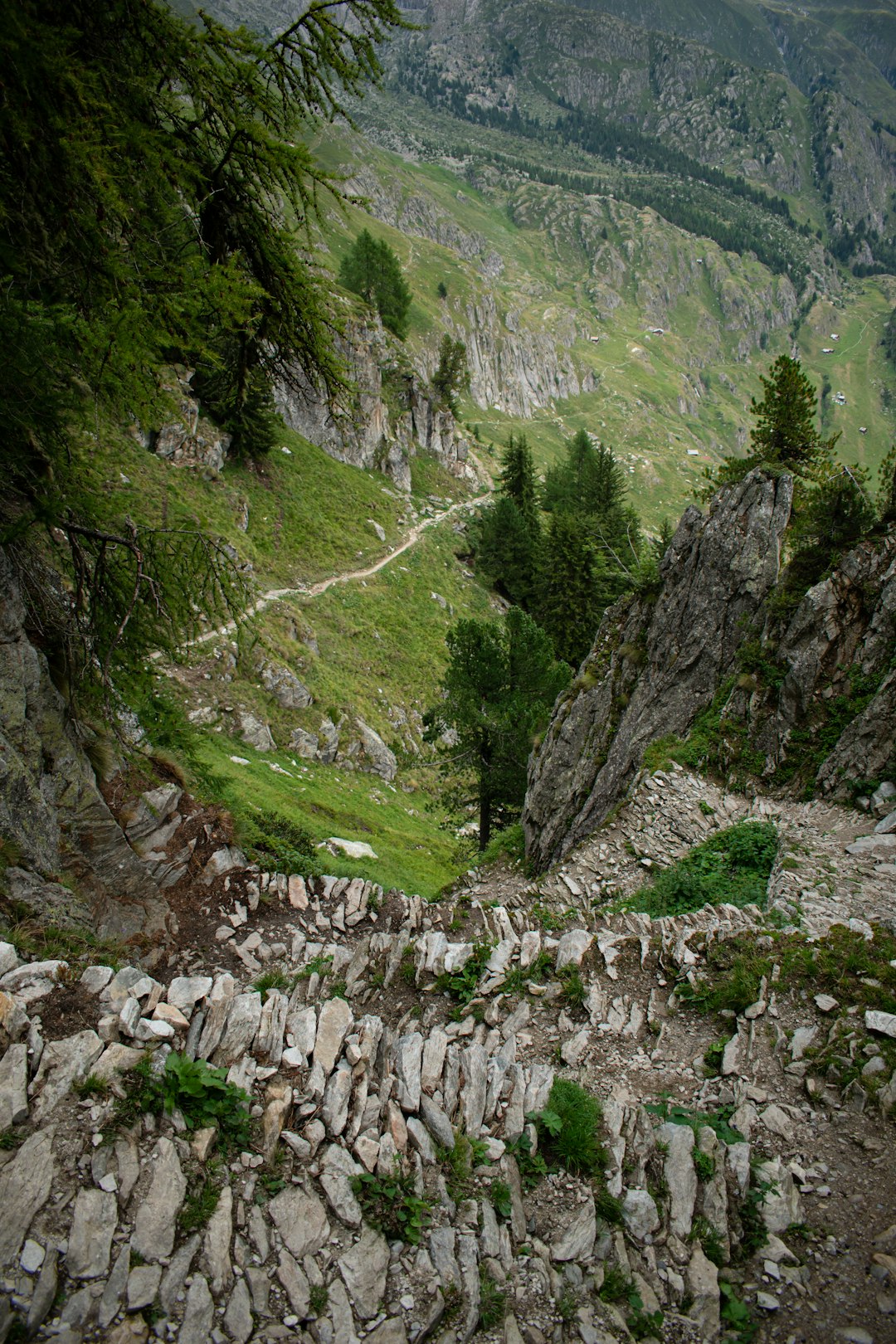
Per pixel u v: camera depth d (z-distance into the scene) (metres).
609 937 12.70
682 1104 9.66
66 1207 6.16
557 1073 10.14
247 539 56.22
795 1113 9.20
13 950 7.92
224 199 9.98
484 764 35.88
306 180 10.08
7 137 7.51
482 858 29.14
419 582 70.38
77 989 7.86
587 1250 7.37
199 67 8.55
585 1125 8.46
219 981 8.69
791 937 12.19
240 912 14.41
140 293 9.12
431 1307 6.54
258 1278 6.38
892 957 11.37
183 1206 6.53
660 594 26.23
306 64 8.95
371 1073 8.48
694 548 24.95
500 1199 7.61
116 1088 7.01
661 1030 11.02
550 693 35.97
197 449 55.81
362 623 60.09
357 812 40.31
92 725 13.45
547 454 191.25
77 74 7.30
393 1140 7.75
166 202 9.04
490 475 109.12
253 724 40.44
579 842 21.70
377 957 12.27
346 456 80.38
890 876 14.80
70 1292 5.81
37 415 9.76
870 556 20.75
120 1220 6.26
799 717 20.52
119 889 12.68
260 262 10.45
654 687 24.61
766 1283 7.36
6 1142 6.30
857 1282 7.30
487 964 11.98
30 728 11.39
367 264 103.31
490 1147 8.16
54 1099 6.74
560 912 17.05
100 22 8.08
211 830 15.07
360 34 8.94
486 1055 9.36
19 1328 5.51
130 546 11.49
